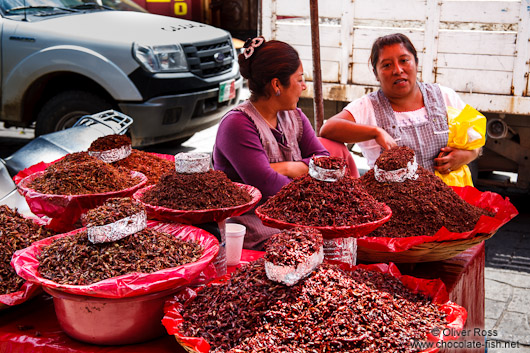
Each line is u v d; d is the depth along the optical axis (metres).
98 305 1.57
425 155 3.04
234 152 2.47
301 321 1.47
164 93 5.36
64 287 1.55
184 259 1.71
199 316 1.56
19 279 1.82
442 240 1.91
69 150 3.01
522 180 4.86
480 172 5.38
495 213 2.27
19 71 5.66
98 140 2.46
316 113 3.26
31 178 2.28
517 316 3.42
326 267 1.61
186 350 1.50
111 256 1.65
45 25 5.64
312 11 3.09
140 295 1.57
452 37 4.34
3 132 7.84
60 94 5.62
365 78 4.66
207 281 1.81
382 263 1.94
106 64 5.32
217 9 11.59
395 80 2.96
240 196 2.02
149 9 10.42
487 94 4.39
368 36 4.55
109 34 5.49
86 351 1.61
